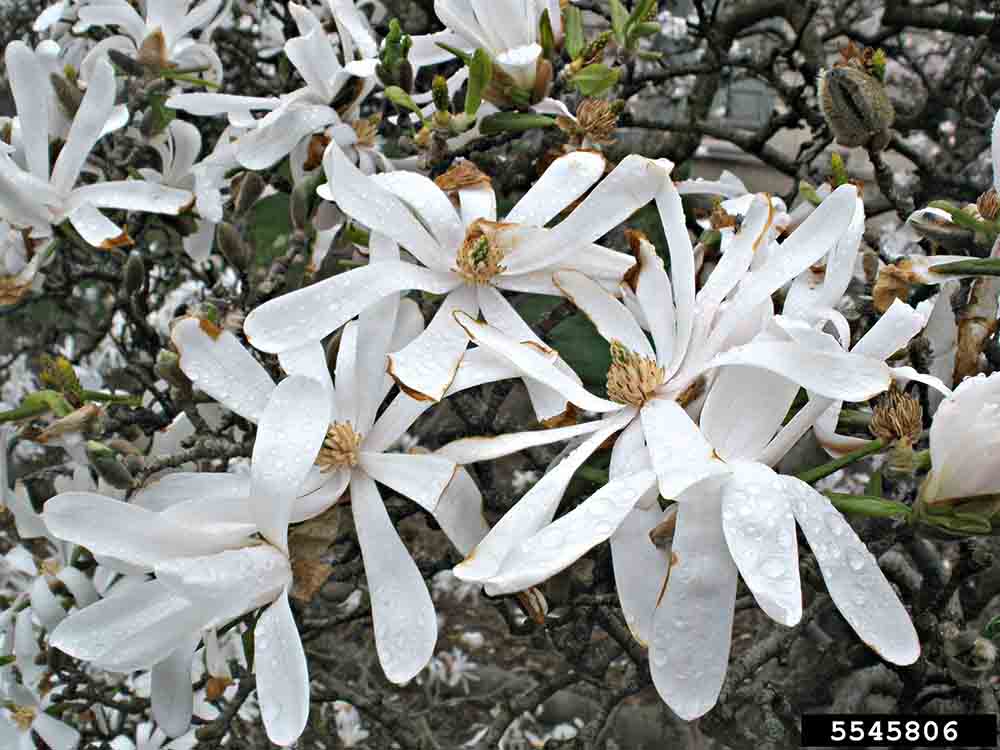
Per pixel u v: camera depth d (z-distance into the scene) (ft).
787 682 1.35
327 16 1.42
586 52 0.96
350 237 0.92
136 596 0.70
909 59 1.98
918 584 1.15
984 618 1.52
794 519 0.65
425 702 2.55
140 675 1.64
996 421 0.65
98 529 0.69
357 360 0.76
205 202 1.11
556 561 0.63
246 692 1.16
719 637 0.64
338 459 0.73
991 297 0.85
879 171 0.99
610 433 0.72
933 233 0.88
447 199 0.83
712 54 1.66
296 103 1.03
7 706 1.13
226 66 1.92
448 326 0.78
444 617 2.95
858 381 0.65
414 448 0.77
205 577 0.66
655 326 0.78
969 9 1.72
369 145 1.06
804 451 0.78
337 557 1.15
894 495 1.09
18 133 1.05
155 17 1.16
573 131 0.96
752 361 0.67
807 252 0.72
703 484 0.66
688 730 1.73
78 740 1.16
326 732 1.95
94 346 1.81
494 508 0.92
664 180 0.78
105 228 0.97
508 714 1.21
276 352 0.73
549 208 0.83
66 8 1.31
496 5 0.92
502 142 1.07
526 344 0.75
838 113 0.95
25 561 1.12
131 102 1.16
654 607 0.69
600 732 1.19
